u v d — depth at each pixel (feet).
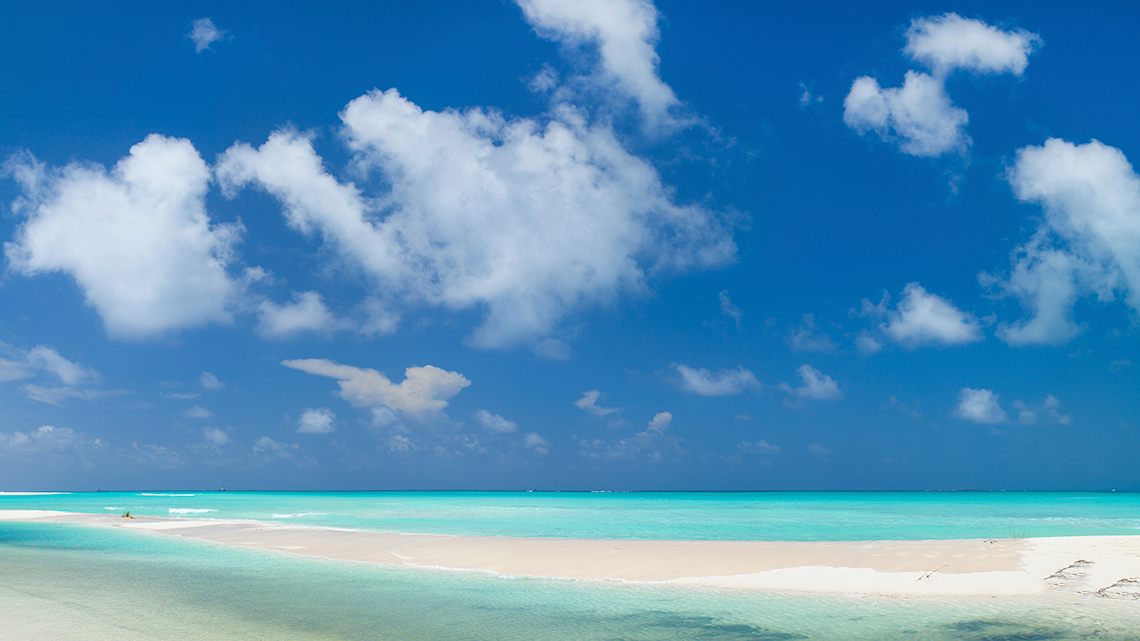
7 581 64.18
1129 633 40.45
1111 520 173.47
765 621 45.73
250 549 93.61
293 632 43.32
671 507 303.89
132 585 61.77
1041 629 41.70
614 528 142.41
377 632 43.34
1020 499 494.59
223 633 42.88
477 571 70.18
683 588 58.54
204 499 469.57
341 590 59.06
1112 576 55.98
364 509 260.01
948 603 49.65
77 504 330.95
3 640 39.96
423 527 144.25
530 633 43.01
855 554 72.79
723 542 90.12
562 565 72.95
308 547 95.14
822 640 40.75
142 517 181.68
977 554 68.69
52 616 47.19
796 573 63.41
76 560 81.56
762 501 457.27
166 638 41.32
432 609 50.67
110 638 41.01
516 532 130.11
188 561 80.33
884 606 49.37
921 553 71.15
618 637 41.83
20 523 153.89
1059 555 66.03
